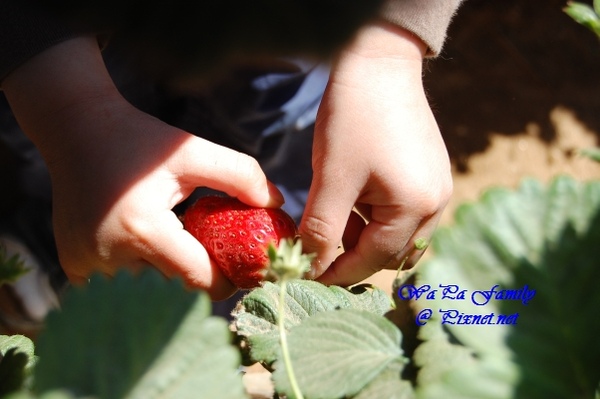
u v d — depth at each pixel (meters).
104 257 0.35
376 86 0.37
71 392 0.17
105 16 0.39
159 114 0.53
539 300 0.20
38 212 0.56
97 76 0.37
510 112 0.96
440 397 0.18
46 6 0.37
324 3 0.38
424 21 0.38
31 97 0.36
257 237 0.33
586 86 0.99
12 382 0.21
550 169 0.92
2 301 0.52
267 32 0.42
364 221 0.39
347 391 0.22
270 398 0.34
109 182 0.35
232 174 0.34
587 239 0.20
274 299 0.27
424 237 0.37
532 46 1.02
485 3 1.05
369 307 0.28
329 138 0.36
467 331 0.20
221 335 0.18
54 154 0.36
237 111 0.52
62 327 0.18
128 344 0.18
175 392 0.18
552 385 0.19
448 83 0.98
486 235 0.21
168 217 0.34
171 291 0.19
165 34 0.43
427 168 0.37
